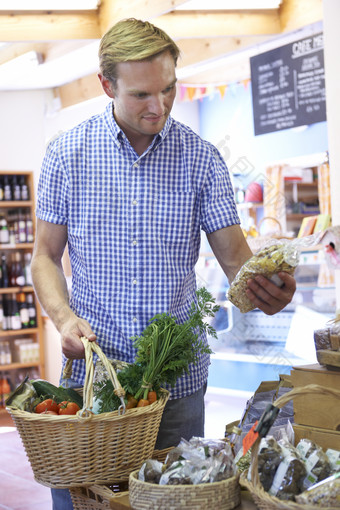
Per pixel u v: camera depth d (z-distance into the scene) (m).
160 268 1.99
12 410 1.70
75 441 1.64
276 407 1.36
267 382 1.96
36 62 6.09
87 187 2.01
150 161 1.99
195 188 2.04
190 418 2.02
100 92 6.97
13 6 4.91
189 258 2.06
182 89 9.02
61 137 2.06
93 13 5.15
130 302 1.98
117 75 1.79
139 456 1.71
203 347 1.93
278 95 6.64
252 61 6.84
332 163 3.70
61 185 2.04
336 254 1.51
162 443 1.98
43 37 5.05
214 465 1.50
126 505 1.50
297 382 1.63
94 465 1.66
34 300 7.42
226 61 7.33
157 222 1.99
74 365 2.04
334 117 3.66
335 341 1.57
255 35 5.73
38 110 7.58
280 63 6.59
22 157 7.51
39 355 7.36
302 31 6.68
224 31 5.61
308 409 1.61
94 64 6.69
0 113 7.44
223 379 5.81
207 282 5.74
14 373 7.46
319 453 1.46
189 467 1.49
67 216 2.06
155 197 1.99
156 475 1.53
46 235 2.09
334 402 1.56
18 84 7.21
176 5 4.50
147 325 1.98
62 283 2.05
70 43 5.71
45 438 1.66
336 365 1.55
